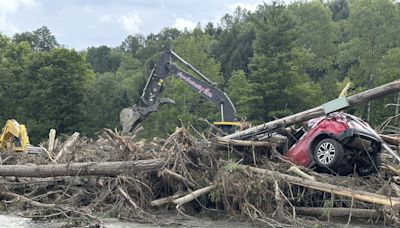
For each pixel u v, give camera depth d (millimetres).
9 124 15641
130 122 18844
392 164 10195
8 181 10922
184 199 8898
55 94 50688
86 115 52875
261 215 8461
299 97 43781
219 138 9773
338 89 57688
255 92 43562
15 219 8891
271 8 45969
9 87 51781
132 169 9516
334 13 112250
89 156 11578
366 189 8969
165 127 47625
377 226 8422
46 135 49906
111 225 8344
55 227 8242
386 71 52625
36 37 91875
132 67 105375
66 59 51344
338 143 9375
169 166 9539
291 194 8711
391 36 59656
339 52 66125
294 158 9891
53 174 10125
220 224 8492
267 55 44656
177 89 48219
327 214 8602
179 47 66188
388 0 61562
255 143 9836
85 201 9961
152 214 9148
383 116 34656
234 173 8953
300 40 66500
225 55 80750
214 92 18984
